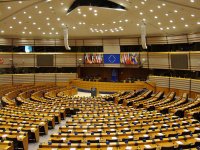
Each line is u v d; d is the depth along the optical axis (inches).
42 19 991.6
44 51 1612.9
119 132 556.7
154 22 1038.4
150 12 871.7
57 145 463.8
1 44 1512.1
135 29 1263.5
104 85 1440.7
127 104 1006.4
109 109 852.6
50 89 1366.9
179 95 1304.1
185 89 1273.4
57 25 1128.8
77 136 526.9
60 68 1635.1
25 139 545.3
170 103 968.3
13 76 1528.1
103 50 1587.1
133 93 1202.6
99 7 826.2
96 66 1596.9
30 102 995.3
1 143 490.0
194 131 547.5
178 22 1024.2
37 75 1584.6
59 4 789.9
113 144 462.6
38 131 631.8
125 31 1330.0
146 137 509.4
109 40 1574.8
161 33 1344.7
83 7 828.6
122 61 1537.9
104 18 988.6
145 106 913.5
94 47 1616.6
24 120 698.2
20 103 1019.9
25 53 1562.5
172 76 1379.2
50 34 1412.4
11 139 532.1
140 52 1494.8
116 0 765.9
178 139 482.9
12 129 607.5
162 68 1419.8
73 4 836.0
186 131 539.8
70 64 1620.3
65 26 1101.7
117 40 1561.3
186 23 1044.5
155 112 797.2
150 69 1536.7
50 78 1596.9
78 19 1011.9
